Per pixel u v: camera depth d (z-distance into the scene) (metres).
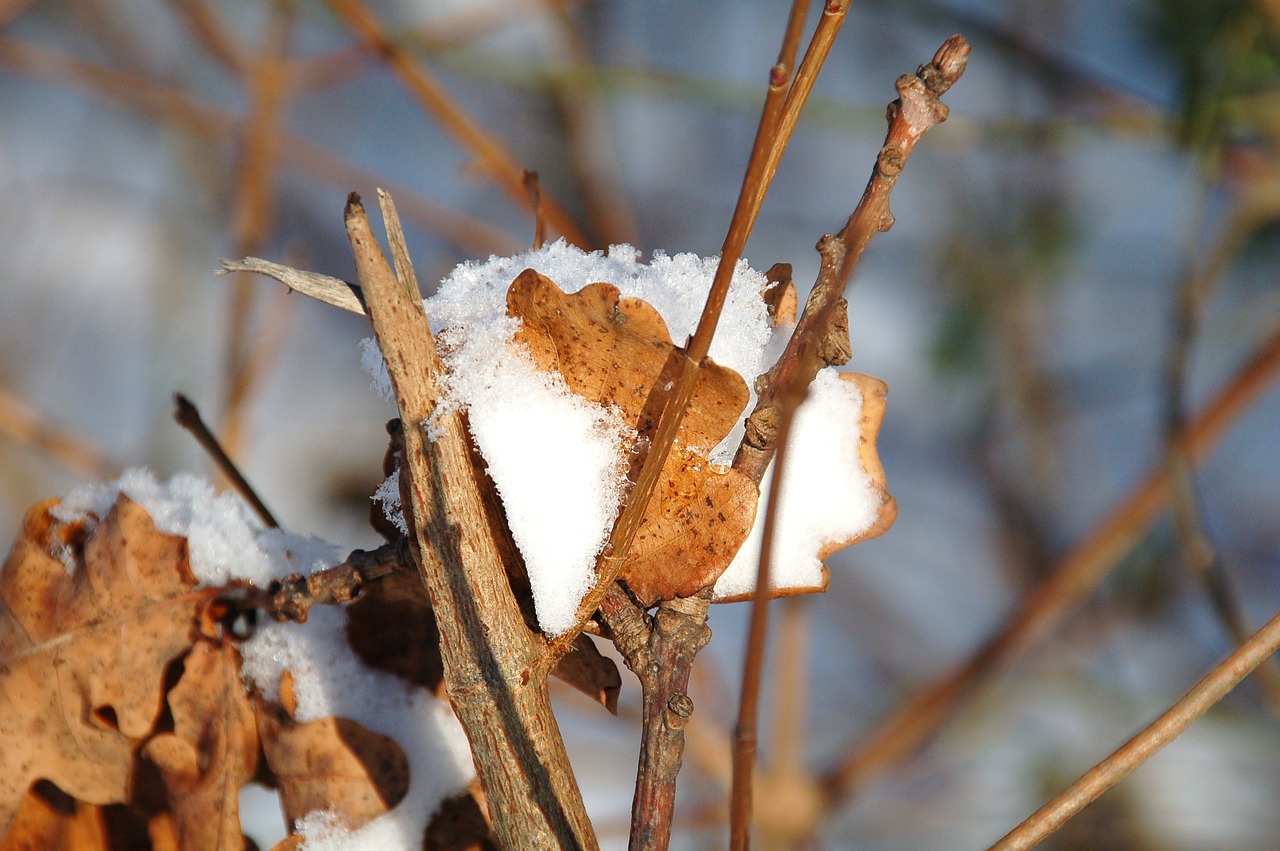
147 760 0.91
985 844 1.72
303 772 0.90
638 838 0.85
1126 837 1.68
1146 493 1.47
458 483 0.85
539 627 0.86
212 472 1.40
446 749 0.90
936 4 2.13
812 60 0.84
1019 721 1.83
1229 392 1.41
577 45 1.98
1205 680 0.87
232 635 0.90
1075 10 2.15
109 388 2.20
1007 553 2.25
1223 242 1.56
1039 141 1.95
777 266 0.89
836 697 2.02
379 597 0.90
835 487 0.88
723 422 0.86
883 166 0.85
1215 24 1.64
